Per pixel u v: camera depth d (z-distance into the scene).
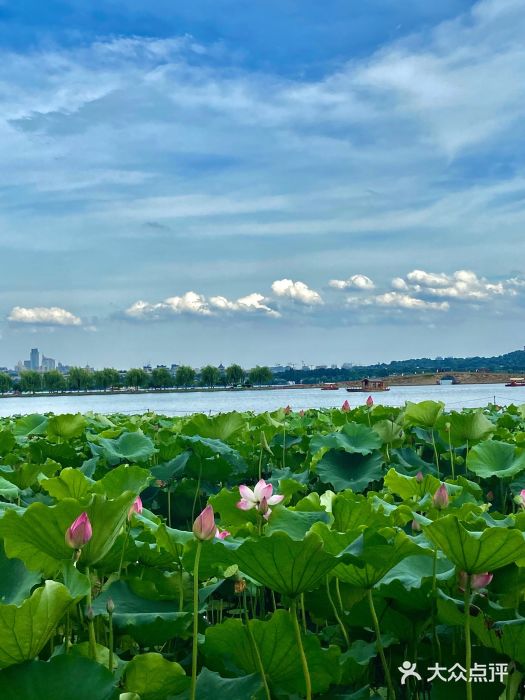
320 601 3.57
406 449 8.09
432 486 4.92
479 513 4.07
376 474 6.98
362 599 3.35
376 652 3.18
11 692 2.36
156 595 3.34
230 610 4.71
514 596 3.23
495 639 3.05
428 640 3.49
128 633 3.11
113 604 3.01
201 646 3.03
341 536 3.19
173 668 2.70
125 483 4.53
